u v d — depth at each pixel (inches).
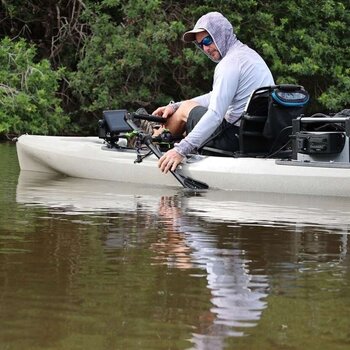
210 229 443.8
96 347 249.9
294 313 285.1
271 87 621.9
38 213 493.4
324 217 490.6
